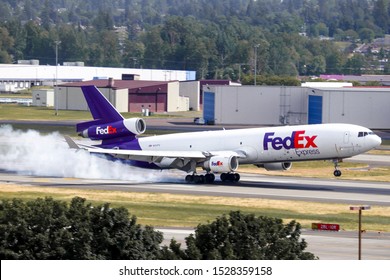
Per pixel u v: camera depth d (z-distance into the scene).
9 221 149.75
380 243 192.25
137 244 147.62
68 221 149.12
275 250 143.12
